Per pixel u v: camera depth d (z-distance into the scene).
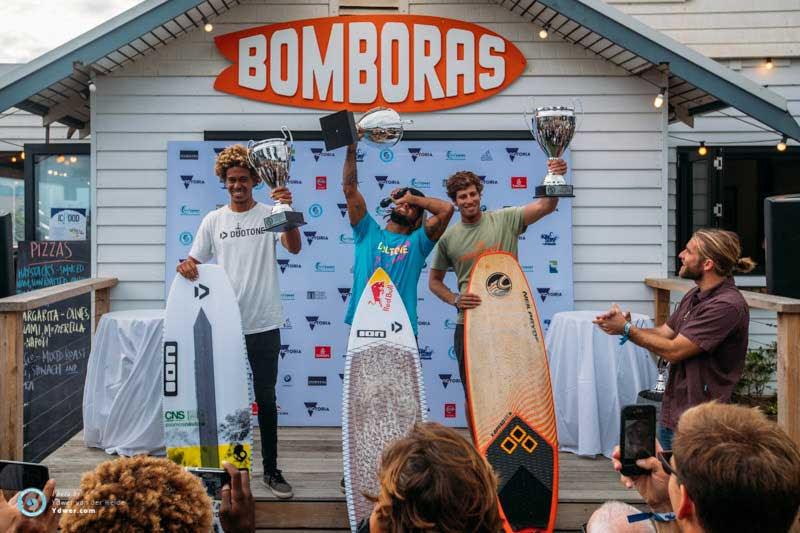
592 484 4.05
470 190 3.97
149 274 5.32
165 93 5.30
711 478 1.22
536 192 3.78
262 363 3.93
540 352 3.86
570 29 5.11
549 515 3.58
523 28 5.31
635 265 5.36
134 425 4.47
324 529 3.79
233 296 3.90
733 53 6.98
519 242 5.30
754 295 3.76
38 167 7.96
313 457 4.50
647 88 5.32
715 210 6.77
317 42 5.29
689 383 3.16
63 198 8.00
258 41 5.28
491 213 4.10
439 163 5.31
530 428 3.73
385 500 1.43
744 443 1.24
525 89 5.34
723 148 6.89
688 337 3.09
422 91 5.30
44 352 6.43
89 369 4.64
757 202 7.11
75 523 1.39
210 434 3.86
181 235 5.28
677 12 6.98
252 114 5.32
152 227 5.32
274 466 3.87
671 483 1.48
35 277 7.36
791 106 7.02
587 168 5.36
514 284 3.95
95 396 4.59
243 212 4.03
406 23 5.28
